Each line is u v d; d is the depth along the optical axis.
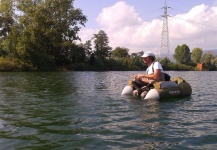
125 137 4.23
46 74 29.06
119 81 17.52
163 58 64.62
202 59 74.38
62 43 48.38
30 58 41.31
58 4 48.97
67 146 3.81
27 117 5.68
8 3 46.88
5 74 28.36
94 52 58.59
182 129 4.71
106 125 4.97
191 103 7.61
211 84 15.39
